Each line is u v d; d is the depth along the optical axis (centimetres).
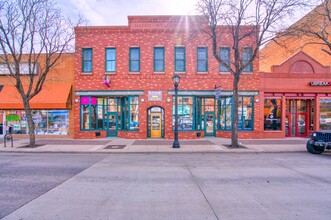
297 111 1981
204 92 1852
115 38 1867
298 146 1482
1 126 1941
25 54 1903
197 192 632
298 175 818
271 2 1541
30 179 762
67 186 687
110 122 1978
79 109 1877
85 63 1905
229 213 495
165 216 480
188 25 1855
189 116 1869
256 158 1152
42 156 1216
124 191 641
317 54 2177
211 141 1703
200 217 476
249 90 1862
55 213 496
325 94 1916
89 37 1877
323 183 722
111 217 476
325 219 468
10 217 476
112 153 1309
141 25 1858
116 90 1856
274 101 1920
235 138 1441
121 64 1859
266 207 529
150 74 1847
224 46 1858
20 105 1830
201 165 984
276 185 699
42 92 1864
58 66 1916
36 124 1930
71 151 1325
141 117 1844
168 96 1847
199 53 1878
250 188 668
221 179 762
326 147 1198
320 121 1925
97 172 859
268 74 1880
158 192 632
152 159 1123
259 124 1867
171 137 1836
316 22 1803
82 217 476
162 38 1853
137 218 471
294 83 1891
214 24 1398
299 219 467
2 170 889
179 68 1866
